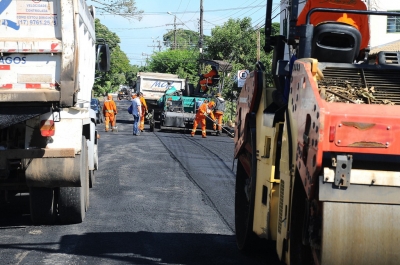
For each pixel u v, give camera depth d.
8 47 8.30
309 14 6.03
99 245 8.07
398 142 4.51
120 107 69.00
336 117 4.51
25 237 8.58
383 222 4.54
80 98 9.85
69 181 8.86
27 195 12.27
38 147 8.73
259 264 7.22
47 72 8.41
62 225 9.46
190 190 12.92
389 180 4.52
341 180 4.48
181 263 7.22
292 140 5.44
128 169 16.20
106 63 13.12
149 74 43.00
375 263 4.58
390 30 31.00
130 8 28.92
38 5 8.38
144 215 10.20
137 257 7.45
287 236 5.50
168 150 21.52
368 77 5.46
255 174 7.00
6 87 8.36
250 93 7.17
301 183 5.27
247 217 7.42
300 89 5.27
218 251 7.85
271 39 7.36
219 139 28.72
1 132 9.12
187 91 34.94
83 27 10.33
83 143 9.95
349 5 6.77
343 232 4.54
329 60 6.14
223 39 47.84
